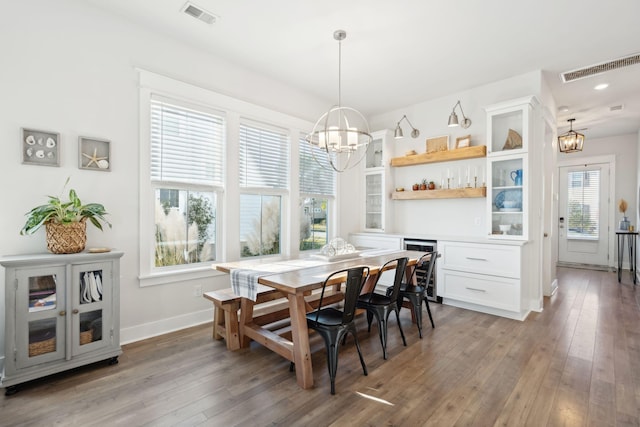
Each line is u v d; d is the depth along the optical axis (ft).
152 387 6.73
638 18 8.64
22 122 7.39
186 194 10.43
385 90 13.88
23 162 7.36
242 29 9.38
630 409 6.02
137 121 9.16
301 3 8.18
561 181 23.16
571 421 5.69
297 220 13.67
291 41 10.03
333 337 6.84
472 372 7.44
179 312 10.12
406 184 15.87
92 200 8.39
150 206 9.43
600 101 14.78
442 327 10.39
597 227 21.84
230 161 11.28
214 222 11.13
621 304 13.03
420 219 15.34
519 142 11.93
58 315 6.93
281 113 12.94
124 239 8.95
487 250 11.64
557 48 10.32
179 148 10.13
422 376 7.26
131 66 9.02
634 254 19.48
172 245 10.10
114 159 8.74
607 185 21.47
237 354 8.37
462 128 13.92
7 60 7.22
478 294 11.88
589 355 8.31
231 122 11.31
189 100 10.18
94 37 8.41
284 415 5.85
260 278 7.20
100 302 7.53
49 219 7.12
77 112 8.15
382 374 7.36
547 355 8.31
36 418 5.69
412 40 9.93
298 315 6.94
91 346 7.39
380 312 8.39
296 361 6.95
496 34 9.55
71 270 7.07
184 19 8.93
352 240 16.38
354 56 10.96
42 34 7.66
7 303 6.36
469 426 5.57
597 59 11.02
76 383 6.86
